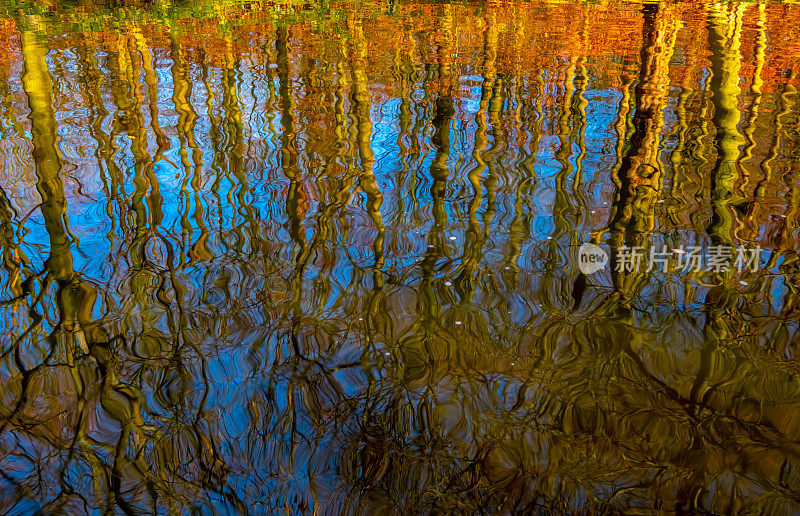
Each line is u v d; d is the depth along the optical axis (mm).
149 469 3539
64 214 6383
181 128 8570
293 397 4055
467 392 4082
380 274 5391
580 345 4512
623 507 3262
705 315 4777
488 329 4703
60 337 4621
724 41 12445
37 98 9594
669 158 7441
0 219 6250
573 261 5523
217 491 3402
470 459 3590
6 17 14711
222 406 3980
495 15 15516
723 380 4141
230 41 13070
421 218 6289
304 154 7789
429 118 8898
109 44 12680
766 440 3664
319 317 4848
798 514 3203
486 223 6168
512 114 8984
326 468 3539
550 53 12000
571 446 3666
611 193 6676
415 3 17094
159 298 5082
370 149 7902
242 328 4719
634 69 10875
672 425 3793
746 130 8148
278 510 3287
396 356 4426
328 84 10398
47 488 3414
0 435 3758
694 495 3328
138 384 4164
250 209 6488
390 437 3746
